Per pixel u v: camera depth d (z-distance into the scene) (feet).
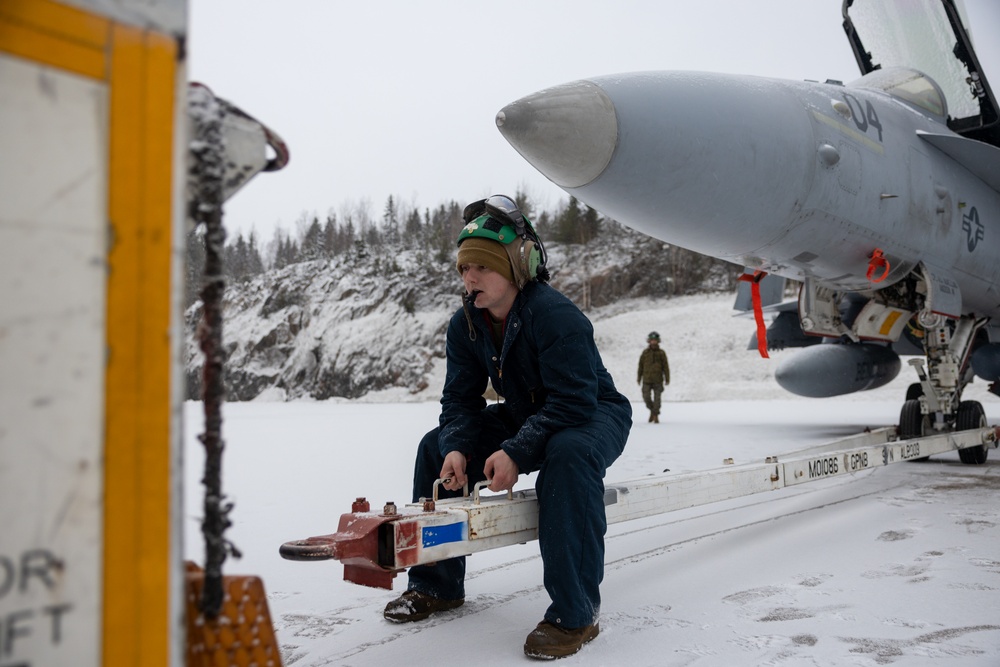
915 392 21.22
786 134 13.42
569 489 6.23
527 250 6.98
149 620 2.19
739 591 7.90
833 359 27.55
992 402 61.11
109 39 2.18
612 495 7.25
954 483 15.93
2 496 1.94
